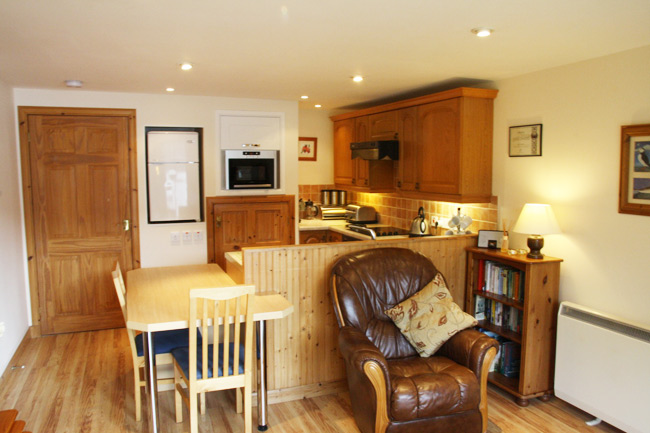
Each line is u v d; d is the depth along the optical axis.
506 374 3.71
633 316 3.06
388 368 2.97
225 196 5.14
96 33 2.63
